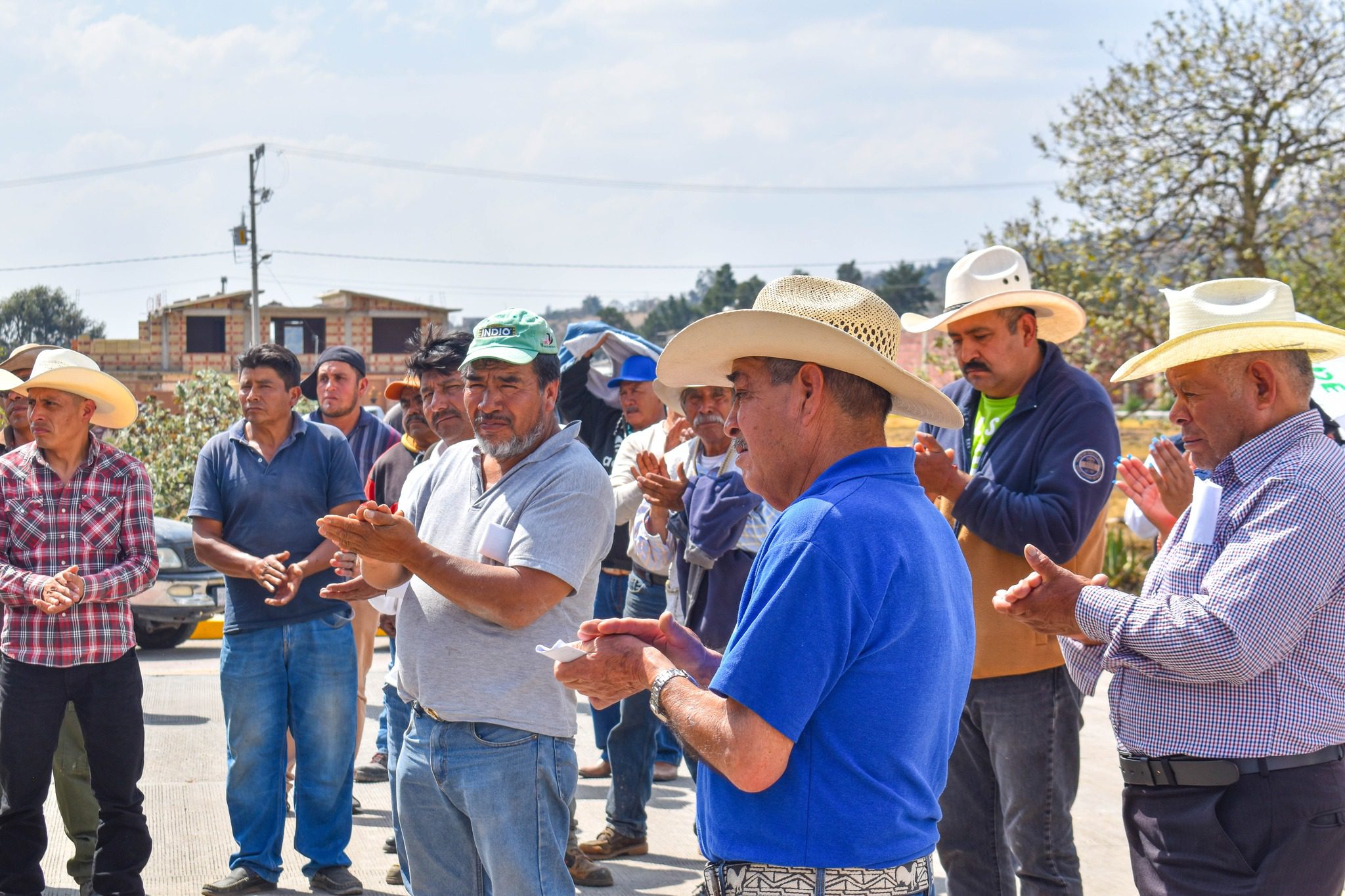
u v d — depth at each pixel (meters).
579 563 3.39
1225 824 2.81
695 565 4.39
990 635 3.87
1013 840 3.88
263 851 4.75
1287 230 16.31
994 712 3.87
